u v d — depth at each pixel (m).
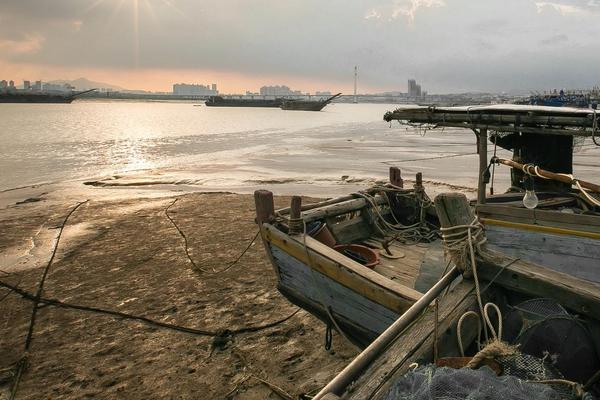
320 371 5.71
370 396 2.68
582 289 3.36
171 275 9.00
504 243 5.79
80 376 5.64
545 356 3.04
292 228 5.79
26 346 6.35
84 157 29.52
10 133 47.47
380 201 7.40
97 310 7.43
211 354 6.13
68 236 11.84
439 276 5.27
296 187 19.16
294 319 7.09
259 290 8.21
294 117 106.25
